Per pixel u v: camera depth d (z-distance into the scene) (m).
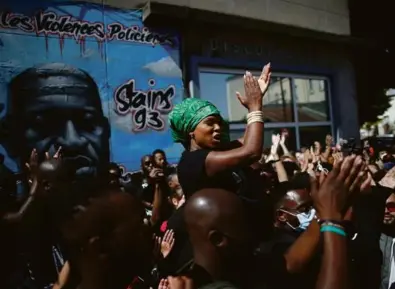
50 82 7.11
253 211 2.10
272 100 10.33
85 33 7.50
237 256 1.54
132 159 7.81
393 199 3.16
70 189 1.72
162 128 8.23
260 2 10.12
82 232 1.51
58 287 1.75
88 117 7.41
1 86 6.73
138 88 8.01
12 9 6.86
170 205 3.82
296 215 2.47
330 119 11.52
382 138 14.48
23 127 6.83
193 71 8.72
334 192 1.56
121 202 1.56
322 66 11.22
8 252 2.62
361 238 2.61
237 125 9.53
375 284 2.61
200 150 2.10
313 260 1.72
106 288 1.53
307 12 11.09
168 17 8.22
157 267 1.98
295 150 10.64
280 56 10.30
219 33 9.20
